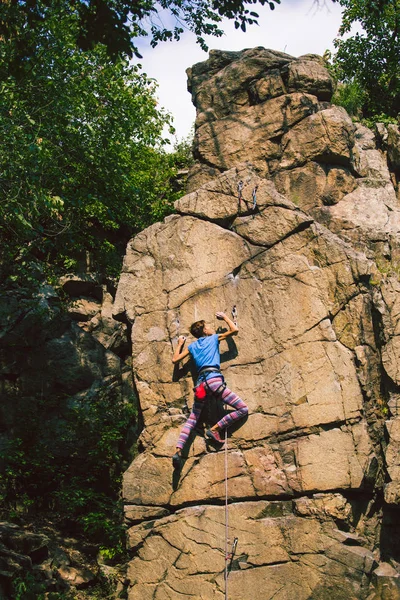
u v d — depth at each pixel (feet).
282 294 26.89
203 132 32.89
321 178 30.35
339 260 26.76
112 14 32.94
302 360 26.21
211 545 25.85
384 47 54.13
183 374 27.66
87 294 53.88
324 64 33.73
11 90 40.01
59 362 48.21
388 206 30.07
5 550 33.09
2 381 46.73
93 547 39.27
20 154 37.27
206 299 27.91
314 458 25.46
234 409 26.78
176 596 25.79
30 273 48.39
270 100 31.91
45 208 41.14
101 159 47.60
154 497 26.91
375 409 26.04
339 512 24.86
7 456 42.70
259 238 27.61
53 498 43.11
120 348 53.11
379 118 45.19
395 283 26.58
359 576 24.23
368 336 26.45
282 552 25.11
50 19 42.93
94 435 45.73
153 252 29.22
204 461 26.63
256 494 25.86
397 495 24.72
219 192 28.60
